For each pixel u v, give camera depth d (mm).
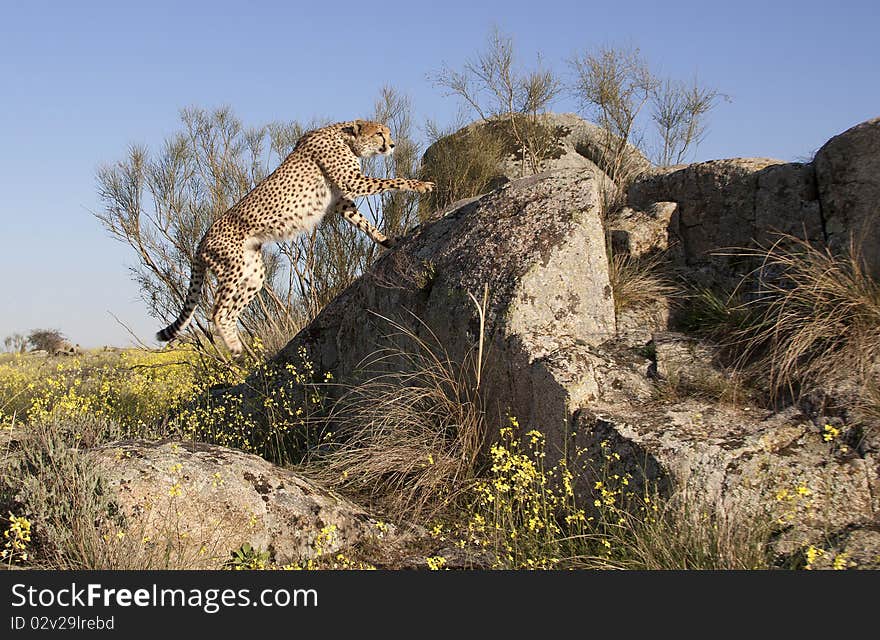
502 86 12836
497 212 6387
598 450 4730
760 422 4672
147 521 4262
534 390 5199
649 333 5758
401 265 6750
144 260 11586
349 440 6188
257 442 6973
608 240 6648
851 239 5367
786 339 5094
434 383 5875
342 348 7168
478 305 5465
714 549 3918
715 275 6336
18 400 8680
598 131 12828
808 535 4059
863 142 5648
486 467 5344
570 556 4305
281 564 4430
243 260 8875
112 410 7719
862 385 4641
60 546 4012
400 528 4871
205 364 9750
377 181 8523
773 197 6164
